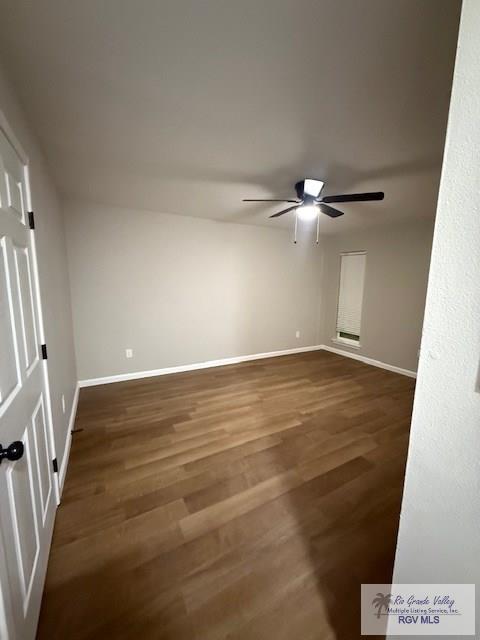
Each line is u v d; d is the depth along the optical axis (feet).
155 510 5.32
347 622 3.62
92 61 3.80
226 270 13.99
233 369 13.76
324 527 5.02
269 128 5.45
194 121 5.23
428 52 3.62
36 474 3.98
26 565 3.28
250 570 4.25
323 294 17.54
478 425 1.80
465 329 1.80
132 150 6.33
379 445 7.54
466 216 1.74
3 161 3.44
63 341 7.73
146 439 7.66
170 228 12.30
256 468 6.54
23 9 3.03
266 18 3.17
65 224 10.28
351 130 5.49
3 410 2.83
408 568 2.30
